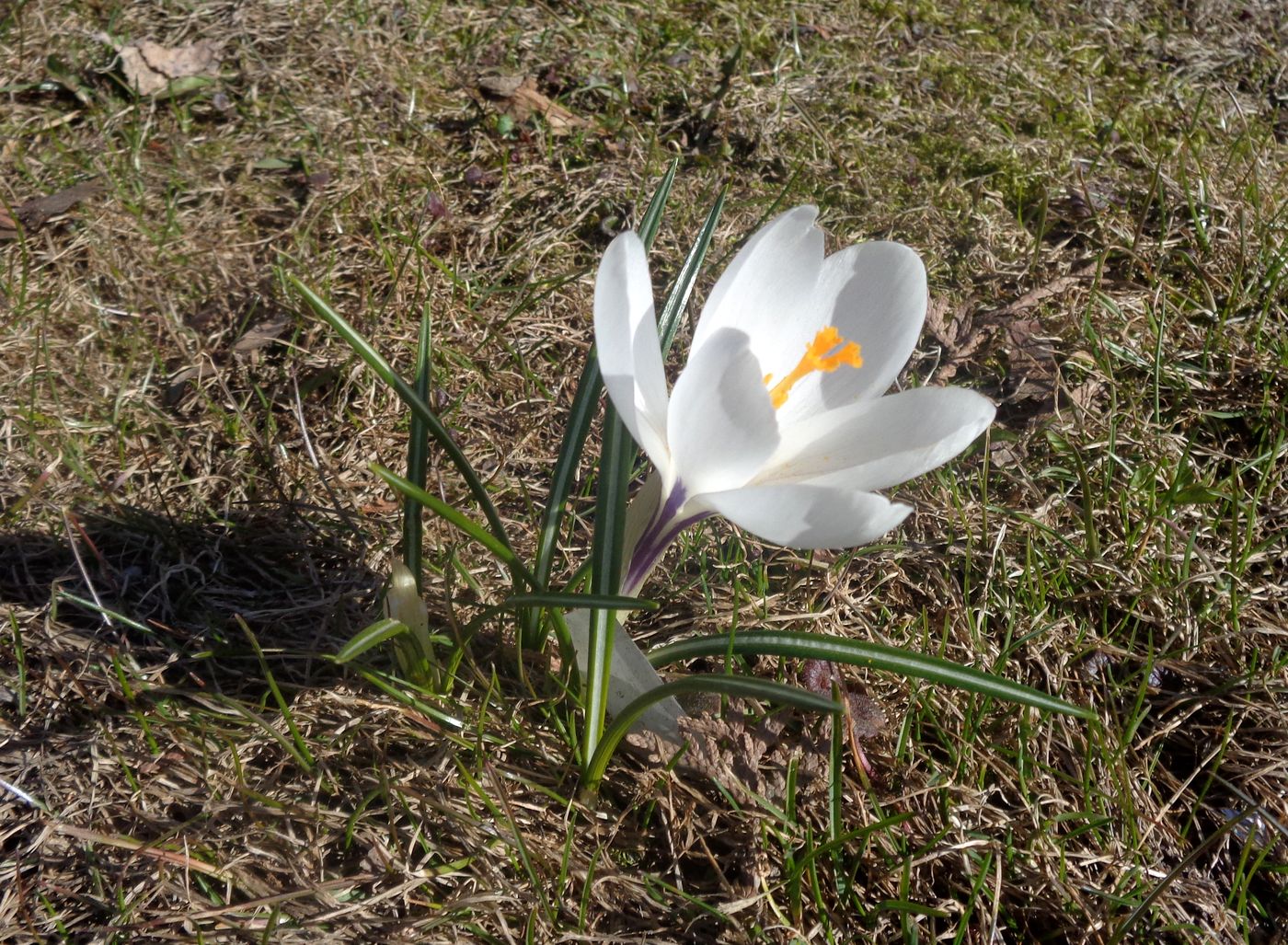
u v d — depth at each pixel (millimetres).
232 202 464
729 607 349
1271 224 486
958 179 522
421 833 293
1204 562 362
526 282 439
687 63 577
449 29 578
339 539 355
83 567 319
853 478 265
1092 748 325
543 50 570
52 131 487
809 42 613
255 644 291
